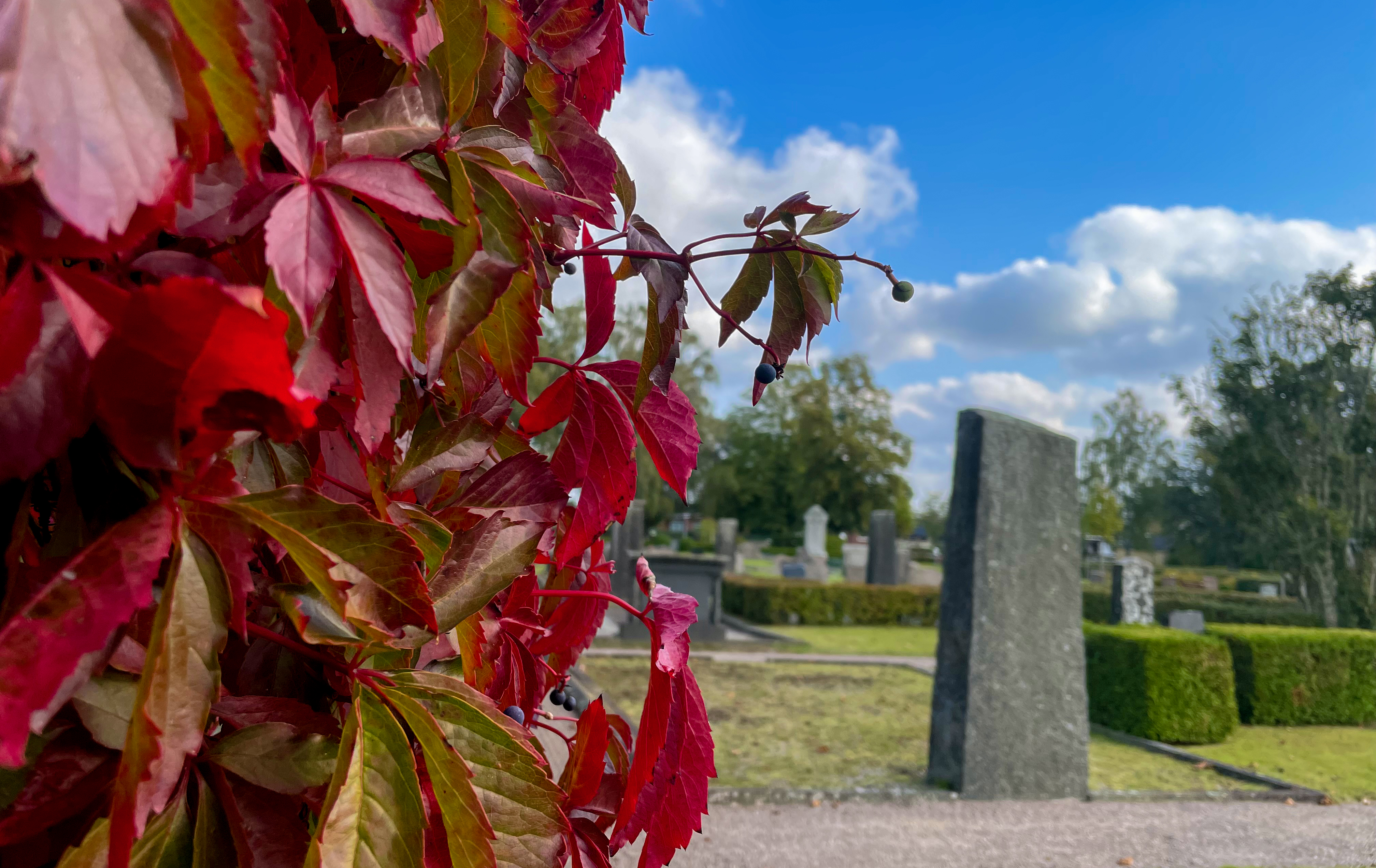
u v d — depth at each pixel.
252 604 0.39
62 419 0.25
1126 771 8.46
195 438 0.29
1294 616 20.34
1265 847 6.20
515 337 0.54
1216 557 41.41
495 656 0.67
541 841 0.46
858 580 28.44
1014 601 7.51
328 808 0.36
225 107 0.27
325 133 0.36
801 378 53.31
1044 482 7.75
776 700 10.89
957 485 7.76
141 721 0.28
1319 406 28.19
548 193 0.47
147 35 0.22
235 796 0.37
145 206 0.24
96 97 0.21
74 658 0.26
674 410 0.75
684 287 0.63
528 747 0.46
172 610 0.29
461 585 0.52
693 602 0.70
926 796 7.11
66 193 0.20
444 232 0.42
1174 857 5.93
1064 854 5.92
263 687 0.44
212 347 0.25
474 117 0.51
